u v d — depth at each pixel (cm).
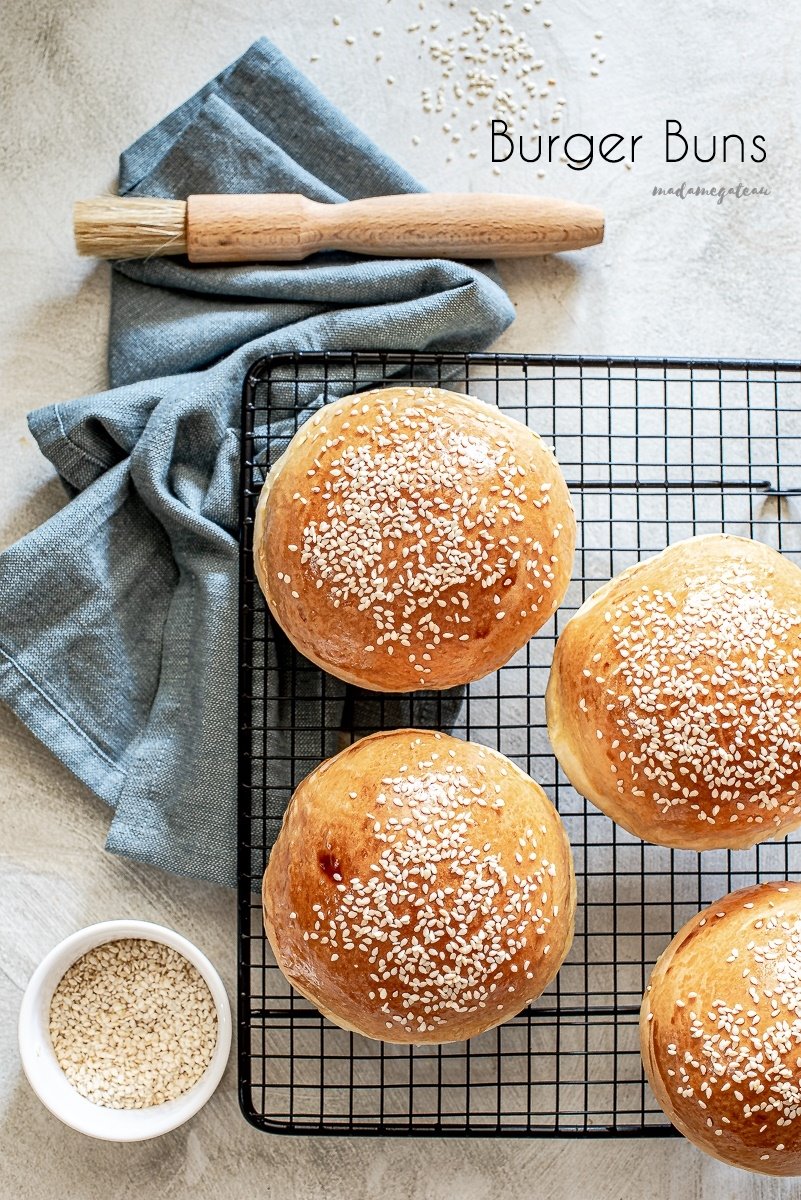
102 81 66
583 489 66
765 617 59
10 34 66
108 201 63
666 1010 59
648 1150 65
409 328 64
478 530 58
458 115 67
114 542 64
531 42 67
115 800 63
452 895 58
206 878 63
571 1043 65
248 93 65
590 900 65
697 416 67
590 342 67
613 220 67
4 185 66
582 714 60
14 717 65
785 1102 58
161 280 64
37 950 64
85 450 63
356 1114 64
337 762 60
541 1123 64
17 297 66
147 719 64
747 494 65
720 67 68
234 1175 64
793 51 68
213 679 63
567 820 65
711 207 67
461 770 59
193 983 63
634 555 66
